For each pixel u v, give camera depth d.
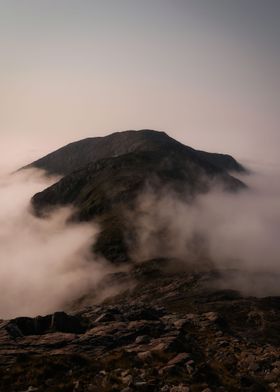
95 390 24.25
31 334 37.81
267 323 83.88
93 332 37.56
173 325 44.69
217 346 37.66
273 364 31.83
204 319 48.88
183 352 32.94
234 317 91.44
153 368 28.11
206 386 25.48
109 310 47.91
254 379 28.67
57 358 29.22
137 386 24.55
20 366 27.84
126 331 38.38
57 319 38.97
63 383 25.38
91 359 30.55
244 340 41.97
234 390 26.42
